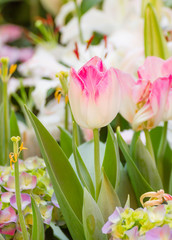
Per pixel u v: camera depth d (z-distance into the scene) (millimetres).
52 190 943
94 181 945
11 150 1072
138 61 1239
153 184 945
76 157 895
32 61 1355
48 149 885
